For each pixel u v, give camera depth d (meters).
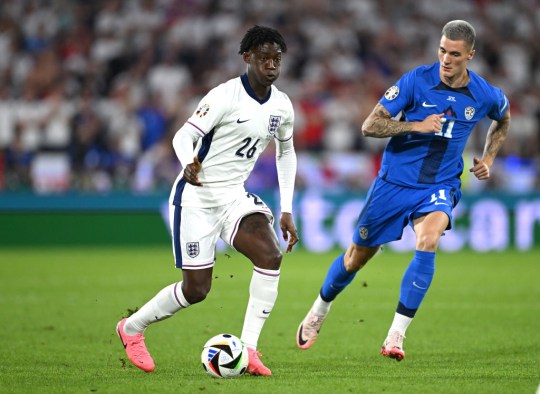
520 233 62.53
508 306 34.97
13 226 60.16
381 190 23.61
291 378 20.25
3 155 62.31
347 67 75.88
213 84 72.25
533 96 78.00
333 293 24.42
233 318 31.86
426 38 81.94
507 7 86.00
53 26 76.19
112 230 60.75
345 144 68.31
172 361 23.19
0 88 70.12
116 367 22.08
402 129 22.45
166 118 67.00
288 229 22.27
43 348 25.25
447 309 34.16
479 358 23.55
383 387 19.00
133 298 37.12
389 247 61.72
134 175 63.16
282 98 21.30
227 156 20.84
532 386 19.16
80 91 70.38
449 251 61.19
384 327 29.97
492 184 65.38
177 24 76.62
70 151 63.62
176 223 21.03
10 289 40.03
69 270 47.59
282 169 22.42
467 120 23.12
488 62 81.56
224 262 54.72
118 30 76.12
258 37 20.23
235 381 19.75
